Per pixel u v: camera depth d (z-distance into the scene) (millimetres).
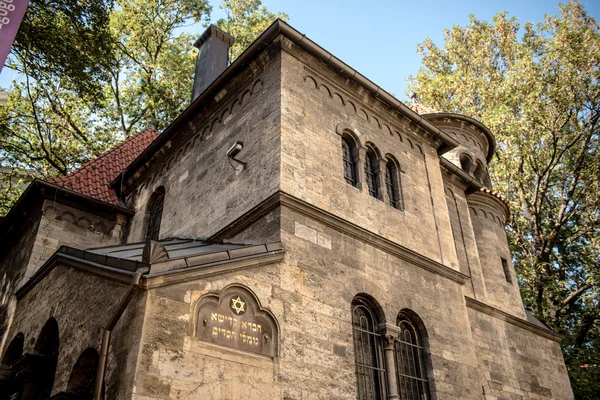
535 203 27562
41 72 16906
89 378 9445
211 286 9352
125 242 17203
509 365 16016
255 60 14047
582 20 29891
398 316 12773
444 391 12383
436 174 16500
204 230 13398
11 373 11273
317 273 11211
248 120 13672
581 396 21562
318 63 14273
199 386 8352
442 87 33188
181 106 29688
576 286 27922
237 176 13078
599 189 27609
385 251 13125
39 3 15273
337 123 13977
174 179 16094
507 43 33156
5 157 22984
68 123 26328
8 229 18125
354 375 10734
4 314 14875
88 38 16328
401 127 16109
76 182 17953
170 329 8461
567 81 26625
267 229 11297
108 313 9281
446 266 14508
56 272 12219
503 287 18500
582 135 27219
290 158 12086
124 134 28297
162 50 30516
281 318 10062
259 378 9164
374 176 14609
